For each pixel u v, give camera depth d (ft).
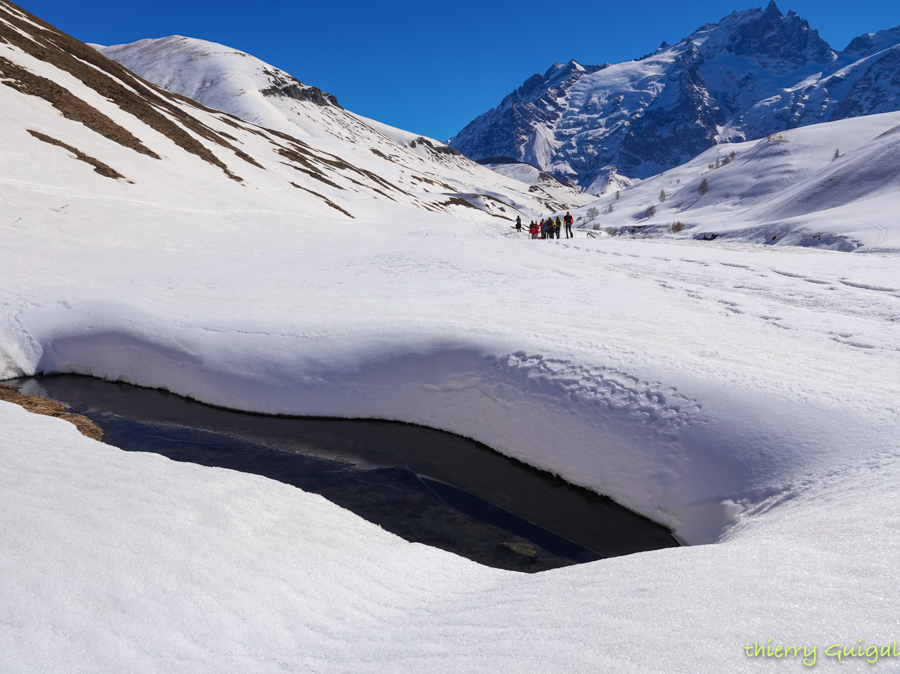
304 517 16.01
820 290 39.52
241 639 9.72
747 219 213.05
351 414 29.60
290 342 32.96
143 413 30.50
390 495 22.24
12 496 13.64
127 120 115.65
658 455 20.26
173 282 50.34
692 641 7.24
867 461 15.39
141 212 79.61
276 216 100.17
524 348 26.86
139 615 9.85
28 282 46.14
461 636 9.20
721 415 19.74
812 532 10.91
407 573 13.50
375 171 331.77
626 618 8.31
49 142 86.58
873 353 25.02
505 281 49.16
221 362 32.78
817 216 133.59
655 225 264.72
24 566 10.53
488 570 14.46
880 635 6.51
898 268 46.60
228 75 594.24
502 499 21.88
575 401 23.56
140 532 12.62
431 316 34.83
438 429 27.89
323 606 11.14
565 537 19.30
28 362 35.96
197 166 114.73
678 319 33.30
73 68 124.06
